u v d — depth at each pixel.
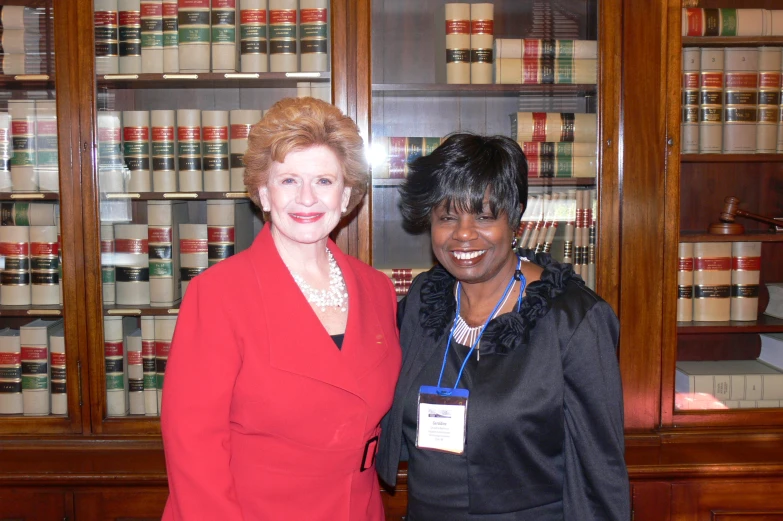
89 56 2.33
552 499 1.44
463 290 1.54
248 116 2.45
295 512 1.43
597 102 2.39
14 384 2.47
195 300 1.40
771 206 2.84
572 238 2.46
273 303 1.42
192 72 2.40
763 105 2.50
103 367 2.40
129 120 2.45
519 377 1.39
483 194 1.37
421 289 1.62
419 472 1.48
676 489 2.28
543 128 2.46
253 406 1.39
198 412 1.34
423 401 1.46
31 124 2.40
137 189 2.46
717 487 2.28
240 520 1.32
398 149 2.43
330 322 1.51
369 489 1.55
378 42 2.42
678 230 2.38
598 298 1.45
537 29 2.49
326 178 1.42
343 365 1.43
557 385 1.38
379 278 1.69
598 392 1.38
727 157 2.47
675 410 2.44
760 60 2.49
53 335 2.45
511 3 2.50
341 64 2.34
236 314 1.38
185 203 2.55
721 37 2.42
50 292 2.48
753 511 2.28
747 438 2.42
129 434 2.42
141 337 2.49
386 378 1.51
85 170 2.36
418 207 1.45
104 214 2.44
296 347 1.41
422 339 1.55
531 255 1.60
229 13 2.40
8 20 2.35
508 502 1.41
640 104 2.35
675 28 2.34
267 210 1.49
